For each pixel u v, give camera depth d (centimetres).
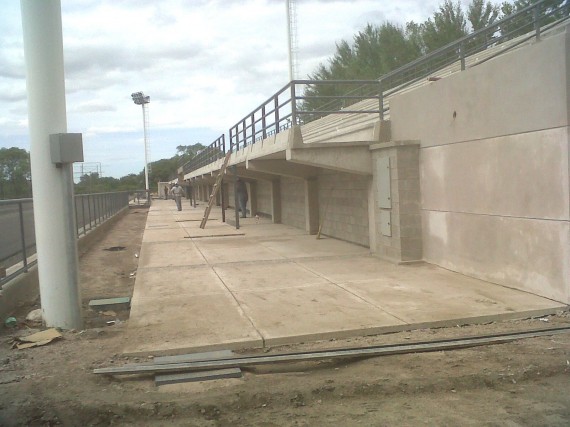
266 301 812
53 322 713
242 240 1630
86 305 856
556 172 718
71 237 717
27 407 468
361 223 1383
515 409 450
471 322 683
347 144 1170
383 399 480
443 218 989
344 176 1488
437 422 431
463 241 932
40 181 705
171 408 464
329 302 791
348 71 3991
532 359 549
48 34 691
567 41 689
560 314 702
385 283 903
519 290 802
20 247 930
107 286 1030
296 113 1159
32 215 1032
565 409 447
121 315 802
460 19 3438
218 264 1177
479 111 867
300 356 565
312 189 1727
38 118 699
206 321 710
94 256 1469
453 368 535
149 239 1711
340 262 1140
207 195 5122
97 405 468
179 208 3494
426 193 1041
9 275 858
